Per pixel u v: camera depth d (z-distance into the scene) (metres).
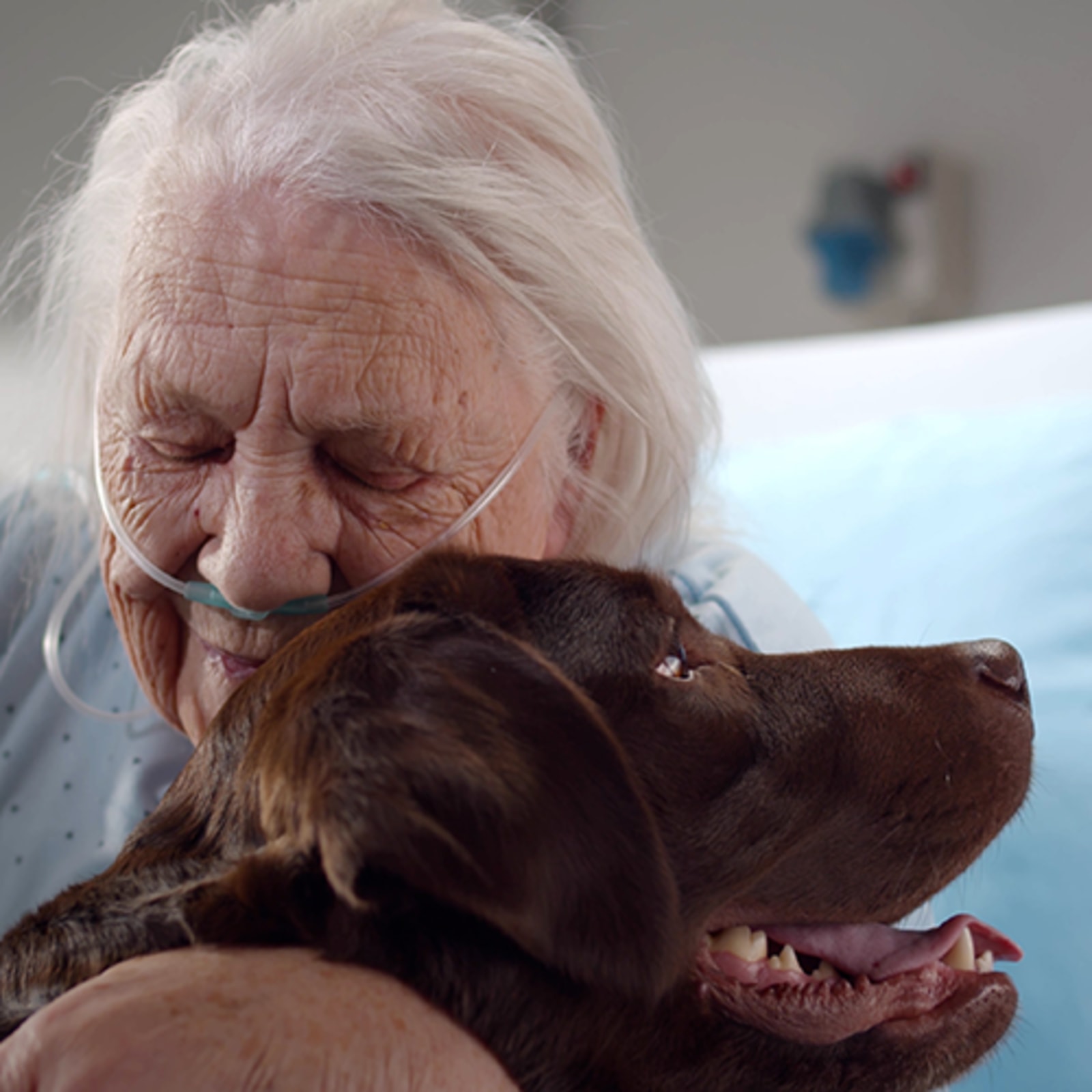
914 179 4.64
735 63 4.75
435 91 1.47
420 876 0.89
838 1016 1.25
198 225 1.34
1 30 4.75
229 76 1.48
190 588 1.44
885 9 4.52
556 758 0.99
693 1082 1.19
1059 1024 1.92
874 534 2.94
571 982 1.07
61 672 1.88
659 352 1.74
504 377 1.47
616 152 1.94
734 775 1.27
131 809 1.82
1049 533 2.70
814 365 3.87
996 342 3.64
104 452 1.49
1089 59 4.29
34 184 4.86
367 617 1.21
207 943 1.00
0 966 1.15
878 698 1.35
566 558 1.38
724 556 2.00
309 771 0.94
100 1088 0.84
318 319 1.32
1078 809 2.14
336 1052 0.89
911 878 1.33
